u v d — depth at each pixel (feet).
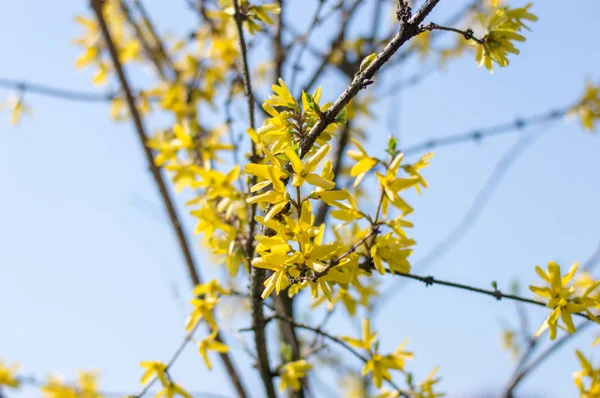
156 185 3.65
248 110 3.03
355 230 3.01
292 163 2.64
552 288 2.90
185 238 3.58
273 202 2.66
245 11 3.13
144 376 3.10
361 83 2.68
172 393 3.09
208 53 3.86
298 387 3.20
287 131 2.73
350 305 3.20
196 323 3.14
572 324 2.89
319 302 3.20
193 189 3.34
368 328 3.20
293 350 3.40
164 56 4.13
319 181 2.63
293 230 2.65
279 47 3.73
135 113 3.73
